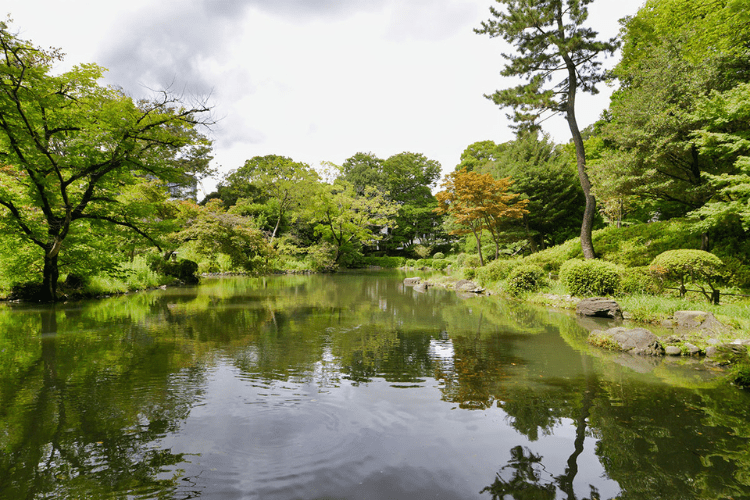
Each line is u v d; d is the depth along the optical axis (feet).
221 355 18.54
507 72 51.29
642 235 46.44
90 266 38.27
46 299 35.40
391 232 161.07
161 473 8.25
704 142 31.42
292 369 16.44
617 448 9.72
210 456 9.02
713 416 11.79
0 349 18.99
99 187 36.96
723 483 8.13
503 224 75.05
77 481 7.89
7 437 9.84
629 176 39.81
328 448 9.52
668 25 52.54
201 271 78.02
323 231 118.73
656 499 7.55
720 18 40.37
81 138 32.48
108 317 28.48
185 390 13.56
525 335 24.16
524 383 14.94
